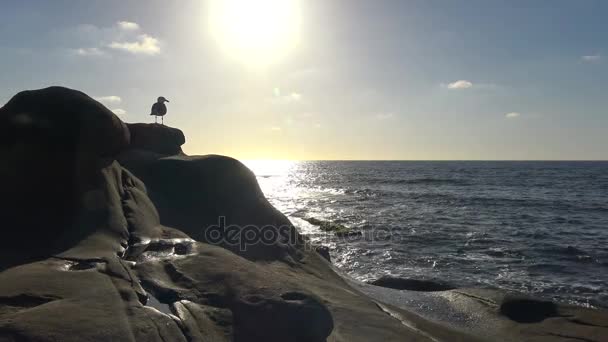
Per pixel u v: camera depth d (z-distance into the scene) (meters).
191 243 8.47
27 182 8.49
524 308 11.05
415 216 32.38
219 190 13.41
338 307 8.22
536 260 18.98
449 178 84.88
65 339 4.39
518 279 16.06
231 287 6.43
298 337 5.87
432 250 20.91
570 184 67.19
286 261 11.79
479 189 58.75
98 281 5.78
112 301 5.31
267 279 6.84
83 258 6.67
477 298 12.20
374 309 8.75
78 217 8.23
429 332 8.73
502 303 11.34
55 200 8.52
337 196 49.59
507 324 10.56
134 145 15.51
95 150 9.55
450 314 11.25
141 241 8.17
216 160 14.01
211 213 12.80
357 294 10.55
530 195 49.53
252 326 5.81
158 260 7.34
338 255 19.73
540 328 10.20
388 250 20.81
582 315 10.81
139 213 9.41
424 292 12.98
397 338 7.25
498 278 16.17
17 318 4.55
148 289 6.32
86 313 4.90
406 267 17.75
